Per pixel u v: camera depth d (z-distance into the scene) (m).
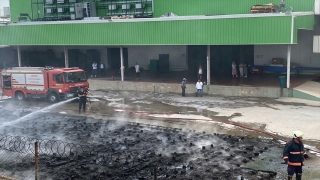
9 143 15.96
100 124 19.94
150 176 12.33
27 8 45.34
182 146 15.56
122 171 12.82
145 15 38.59
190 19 28.47
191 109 23.64
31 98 28.08
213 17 27.55
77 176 12.53
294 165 11.00
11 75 28.22
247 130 18.27
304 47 32.72
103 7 40.81
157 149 15.21
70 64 42.75
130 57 41.28
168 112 22.88
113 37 32.09
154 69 38.19
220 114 21.88
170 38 29.55
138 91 31.83
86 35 33.31
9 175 12.83
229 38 27.23
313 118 20.00
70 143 16.28
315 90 26.22
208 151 14.80
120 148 15.40
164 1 37.47
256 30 26.16
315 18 30.02
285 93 26.31
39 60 44.62
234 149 15.11
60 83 26.39
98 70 41.56
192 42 28.72
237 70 36.16
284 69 33.47
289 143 11.05
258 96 27.17
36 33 35.84
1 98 29.19
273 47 34.19
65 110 24.28
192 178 12.07
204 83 29.39
